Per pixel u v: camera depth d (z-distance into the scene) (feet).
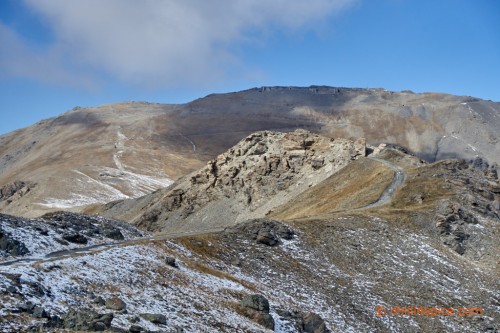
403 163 385.09
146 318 118.11
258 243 215.51
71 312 107.04
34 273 119.65
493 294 221.25
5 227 155.43
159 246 178.91
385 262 225.97
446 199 279.69
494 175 346.54
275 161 466.70
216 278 169.27
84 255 143.95
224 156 513.86
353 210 284.20
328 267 213.05
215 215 465.06
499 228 274.77
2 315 98.02
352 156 429.38
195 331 122.11
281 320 152.97
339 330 166.50
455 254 249.55
